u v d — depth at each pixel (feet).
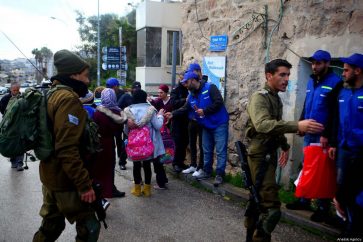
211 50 22.25
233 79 20.74
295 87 16.90
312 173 11.99
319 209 13.87
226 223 14.90
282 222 14.74
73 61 9.68
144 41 64.23
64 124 8.87
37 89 9.55
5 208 16.72
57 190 9.35
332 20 15.31
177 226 14.64
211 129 18.80
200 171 19.94
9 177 22.18
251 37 19.42
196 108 18.44
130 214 15.94
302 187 12.12
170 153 20.22
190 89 18.65
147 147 17.48
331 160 12.07
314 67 13.66
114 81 25.09
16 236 13.76
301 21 16.55
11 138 8.89
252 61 19.44
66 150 8.84
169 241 13.32
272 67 10.89
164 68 64.59
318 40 15.87
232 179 19.29
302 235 13.58
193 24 24.03
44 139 9.12
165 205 17.04
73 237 13.73
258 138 10.97
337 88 12.72
